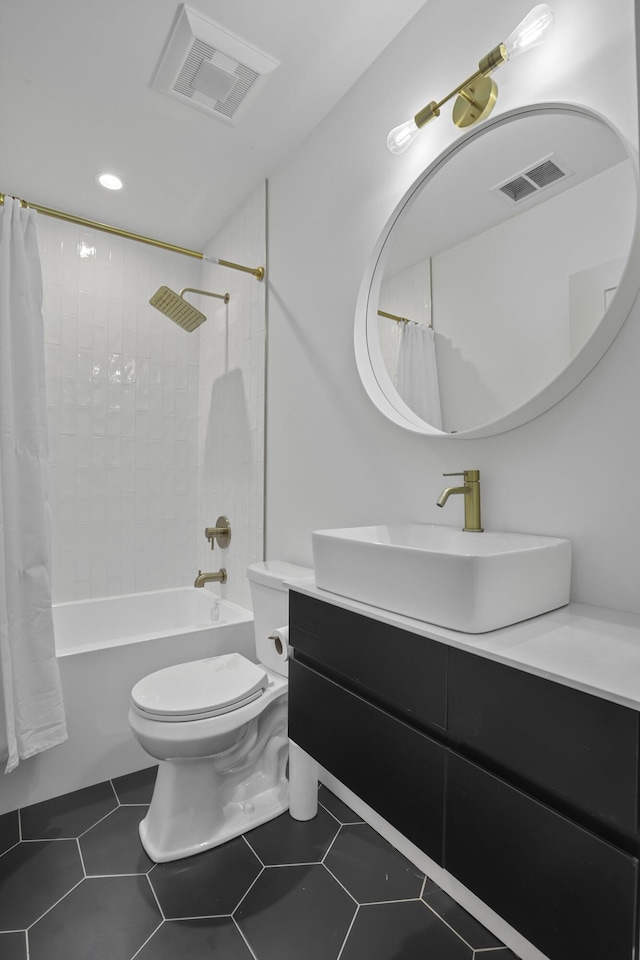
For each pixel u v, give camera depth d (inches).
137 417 113.1
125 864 55.3
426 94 60.1
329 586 48.1
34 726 66.5
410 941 46.0
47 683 68.1
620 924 24.8
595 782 26.2
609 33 42.1
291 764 64.1
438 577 36.8
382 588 41.8
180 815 58.2
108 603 105.6
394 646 38.8
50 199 99.0
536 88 47.7
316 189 79.1
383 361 65.3
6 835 60.4
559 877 27.5
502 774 31.3
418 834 36.0
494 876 30.8
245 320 99.5
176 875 53.7
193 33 61.8
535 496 48.0
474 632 35.0
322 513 76.8
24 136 81.0
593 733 26.3
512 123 49.8
